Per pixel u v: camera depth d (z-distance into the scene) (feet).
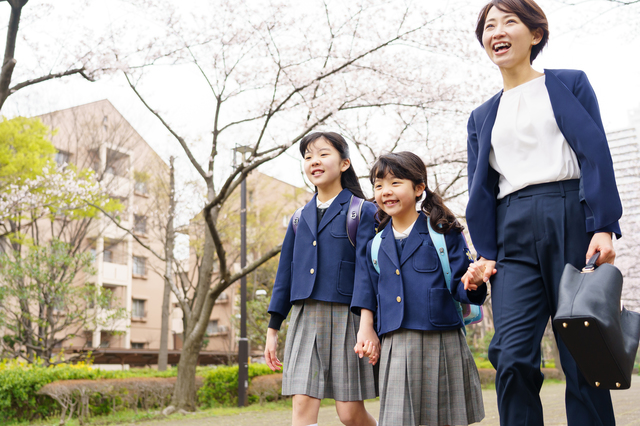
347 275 7.86
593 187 5.15
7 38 18.38
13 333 43.75
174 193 40.83
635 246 47.06
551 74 5.80
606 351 4.58
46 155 40.60
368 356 7.22
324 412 26.14
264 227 58.29
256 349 72.23
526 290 5.52
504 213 5.84
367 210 7.99
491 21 6.08
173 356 62.34
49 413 23.57
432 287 6.84
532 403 5.36
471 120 6.63
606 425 5.24
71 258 38.14
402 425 6.54
